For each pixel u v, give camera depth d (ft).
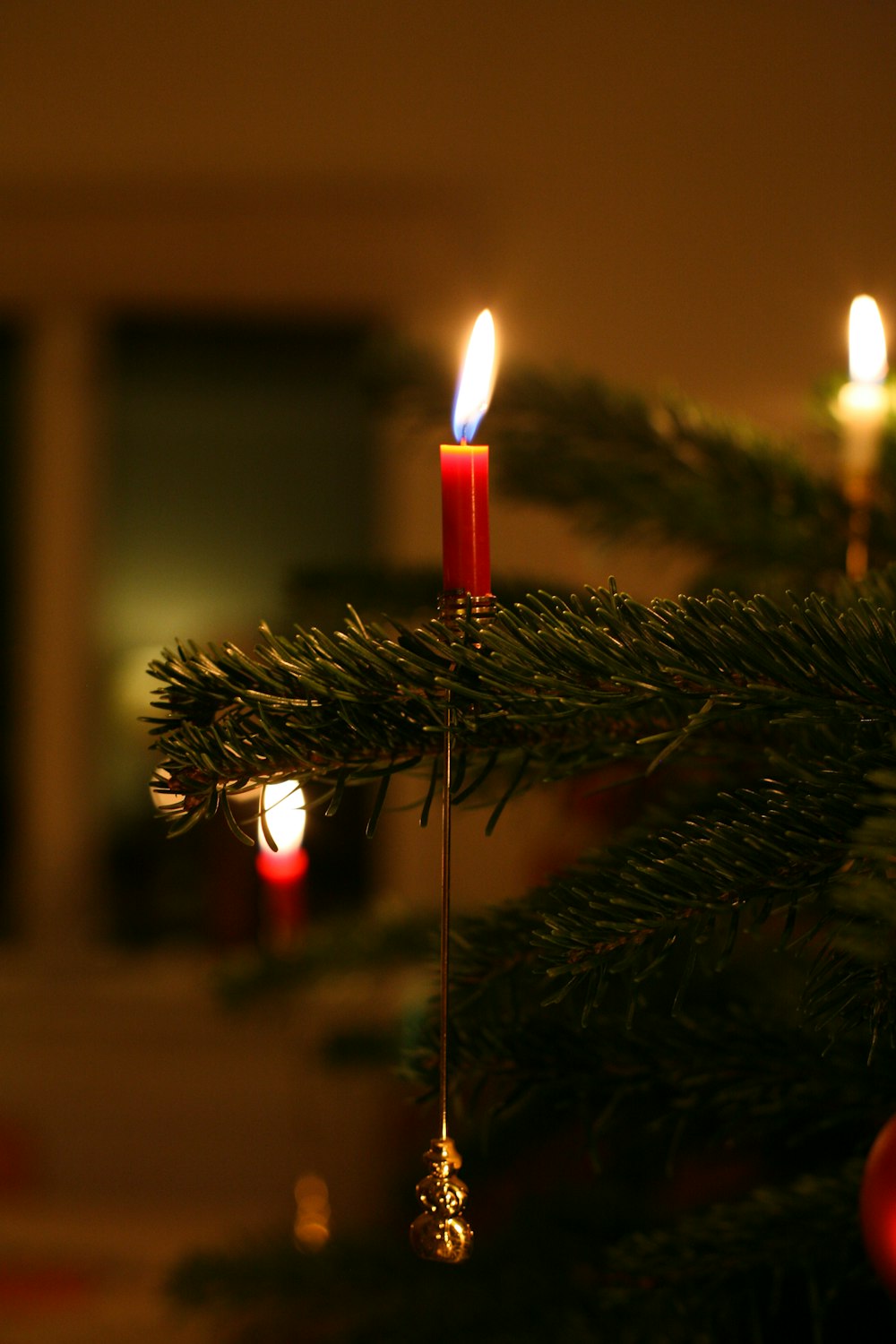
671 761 2.62
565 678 2.32
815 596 2.41
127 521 12.91
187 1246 7.30
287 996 4.81
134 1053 11.78
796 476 3.51
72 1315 6.22
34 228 11.98
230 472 12.88
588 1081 2.62
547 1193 3.64
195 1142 11.66
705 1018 2.71
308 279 11.94
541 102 11.59
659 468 3.79
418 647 2.35
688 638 2.34
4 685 12.76
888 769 2.29
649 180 11.46
